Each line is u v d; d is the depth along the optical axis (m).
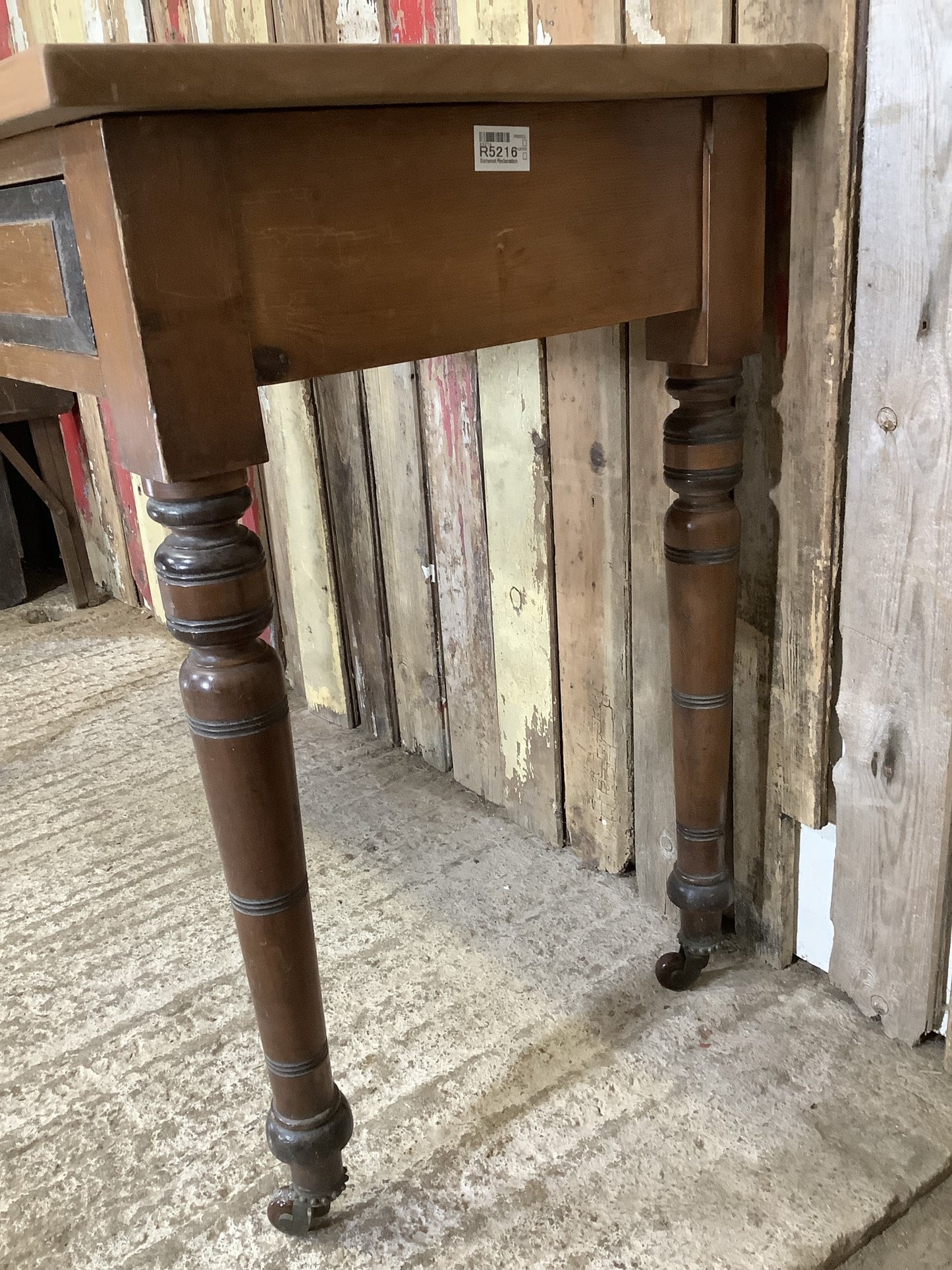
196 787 1.48
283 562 1.62
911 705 0.84
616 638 1.08
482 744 1.35
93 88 0.47
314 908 1.19
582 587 1.11
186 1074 0.97
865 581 0.85
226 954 1.13
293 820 0.69
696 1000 1.02
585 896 1.19
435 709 1.43
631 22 0.87
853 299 0.79
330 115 0.57
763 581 0.93
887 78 0.72
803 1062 0.94
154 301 0.54
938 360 0.75
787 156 0.80
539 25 0.95
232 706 0.64
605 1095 0.91
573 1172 0.84
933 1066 0.92
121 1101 0.95
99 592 2.26
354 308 0.62
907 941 0.91
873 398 0.80
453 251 0.65
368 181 0.60
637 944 1.10
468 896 1.20
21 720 1.71
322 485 1.46
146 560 2.06
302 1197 0.78
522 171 0.66
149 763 1.55
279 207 0.57
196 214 0.54
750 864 1.04
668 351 0.82
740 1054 0.95
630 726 1.13
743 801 1.03
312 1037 0.74
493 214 0.66
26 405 1.98
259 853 0.68
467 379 1.17
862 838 0.92
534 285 0.69
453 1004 1.03
